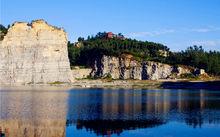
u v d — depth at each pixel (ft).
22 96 390.83
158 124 191.42
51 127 187.21
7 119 212.02
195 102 317.42
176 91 504.43
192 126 184.96
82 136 165.99
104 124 193.67
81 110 255.29
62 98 366.22
